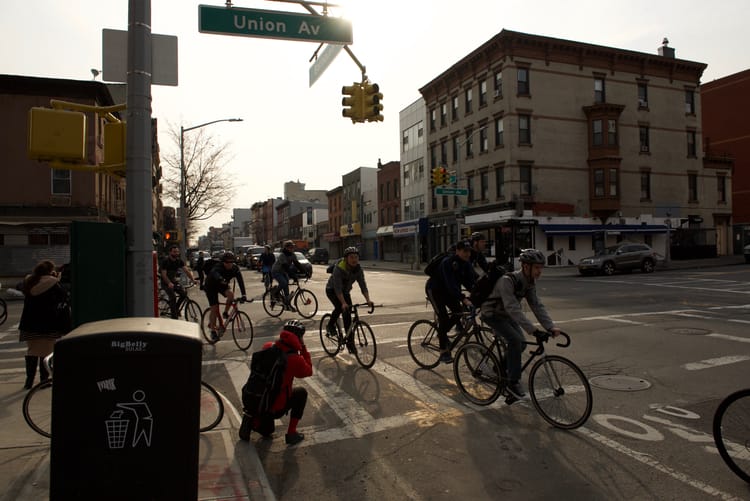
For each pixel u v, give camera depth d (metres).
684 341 8.76
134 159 4.75
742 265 30.30
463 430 4.82
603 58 34.75
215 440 4.42
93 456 2.57
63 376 2.55
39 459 3.98
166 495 2.63
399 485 3.77
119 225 4.57
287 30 7.98
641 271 26.98
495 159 33.41
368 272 35.09
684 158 37.56
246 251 48.88
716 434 3.82
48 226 24.45
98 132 26.25
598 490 3.62
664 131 36.75
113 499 2.59
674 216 36.66
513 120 32.22
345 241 65.75
